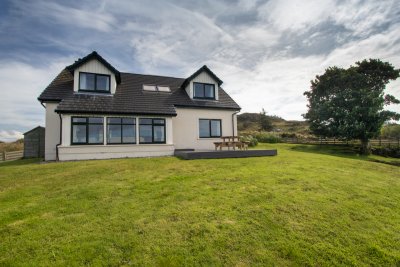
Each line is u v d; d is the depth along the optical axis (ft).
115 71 53.78
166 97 60.54
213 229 16.20
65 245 13.96
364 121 84.02
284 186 25.96
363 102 85.81
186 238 15.08
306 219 18.29
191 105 60.49
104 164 38.29
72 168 34.91
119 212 18.62
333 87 100.42
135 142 51.16
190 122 60.85
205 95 64.95
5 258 12.71
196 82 63.93
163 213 18.48
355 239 16.03
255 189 24.64
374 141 98.32
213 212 18.80
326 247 14.88
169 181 27.50
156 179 28.43
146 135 52.65
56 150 47.50
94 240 14.52
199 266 12.69
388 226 18.25
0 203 20.66
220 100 66.08
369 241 15.87
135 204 20.30
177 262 12.87
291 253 14.10
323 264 13.43
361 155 81.87
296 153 62.80
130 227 16.20
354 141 102.73
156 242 14.53
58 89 51.55
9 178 29.22
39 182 27.27
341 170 37.63
